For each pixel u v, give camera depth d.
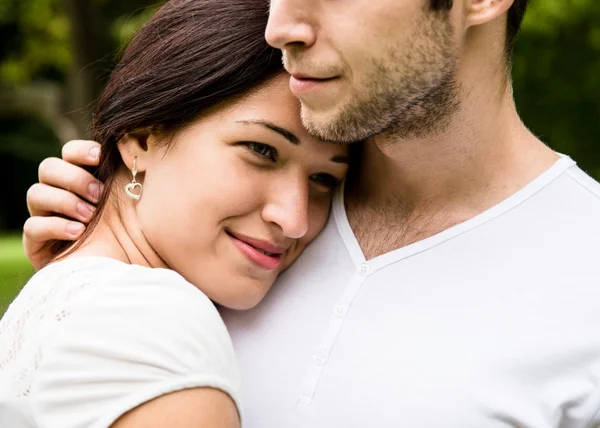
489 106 1.73
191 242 1.73
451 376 1.63
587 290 1.63
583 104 9.26
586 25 8.63
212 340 1.49
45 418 1.42
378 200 1.87
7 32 12.53
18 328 1.56
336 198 1.91
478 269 1.71
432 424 1.62
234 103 1.69
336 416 1.68
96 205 1.90
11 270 9.62
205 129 1.71
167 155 1.74
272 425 1.74
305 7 1.55
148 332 1.43
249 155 1.70
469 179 1.77
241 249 1.75
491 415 1.60
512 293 1.67
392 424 1.63
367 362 1.69
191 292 1.53
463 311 1.68
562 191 1.75
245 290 1.77
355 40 1.55
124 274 1.51
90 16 8.92
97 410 1.39
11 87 11.96
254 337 1.84
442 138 1.71
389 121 1.63
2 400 1.49
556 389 1.61
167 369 1.41
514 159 1.79
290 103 1.68
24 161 22.06
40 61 12.05
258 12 1.71
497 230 1.73
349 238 1.85
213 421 1.42
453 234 1.75
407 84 1.60
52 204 1.89
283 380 1.76
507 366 1.62
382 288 1.76
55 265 1.66
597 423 1.61
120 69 1.85
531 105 9.33
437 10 1.59
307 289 1.84
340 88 1.58
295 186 1.73
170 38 1.75
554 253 1.68
